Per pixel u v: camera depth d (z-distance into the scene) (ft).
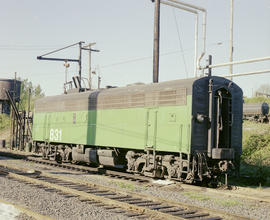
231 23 85.25
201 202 34.88
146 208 29.35
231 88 47.67
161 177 47.98
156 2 61.82
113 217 27.48
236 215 28.19
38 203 31.12
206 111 44.91
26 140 100.22
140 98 50.62
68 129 67.26
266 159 67.77
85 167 61.93
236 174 47.70
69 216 27.14
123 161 57.36
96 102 59.82
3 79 133.08
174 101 45.37
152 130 48.06
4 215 26.66
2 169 54.13
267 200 35.78
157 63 61.36
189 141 42.83
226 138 47.11
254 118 115.03
